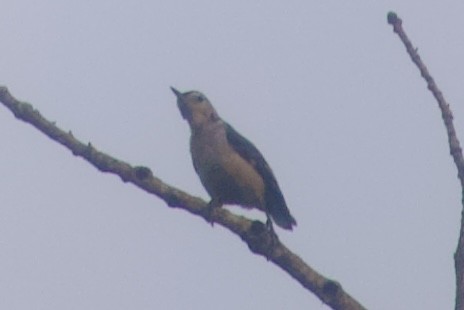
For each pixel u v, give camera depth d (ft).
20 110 29.89
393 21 29.55
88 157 30.40
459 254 25.77
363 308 29.68
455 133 27.99
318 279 30.42
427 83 28.86
